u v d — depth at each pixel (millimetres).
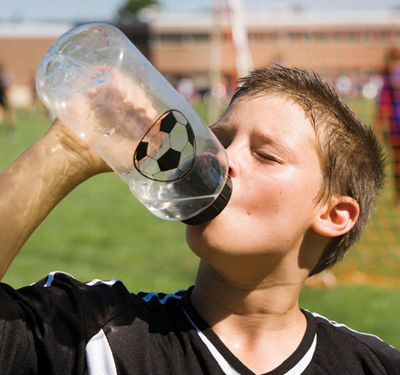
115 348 1476
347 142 1687
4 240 1327
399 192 7918
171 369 1492
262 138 1549
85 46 1430
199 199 1422
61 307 1484
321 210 1616
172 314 1614
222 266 1524
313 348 1636
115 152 1409
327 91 1742
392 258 5750
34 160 1394
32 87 37625
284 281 1603
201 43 40125
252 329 1606
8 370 1355
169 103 1433
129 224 7199
